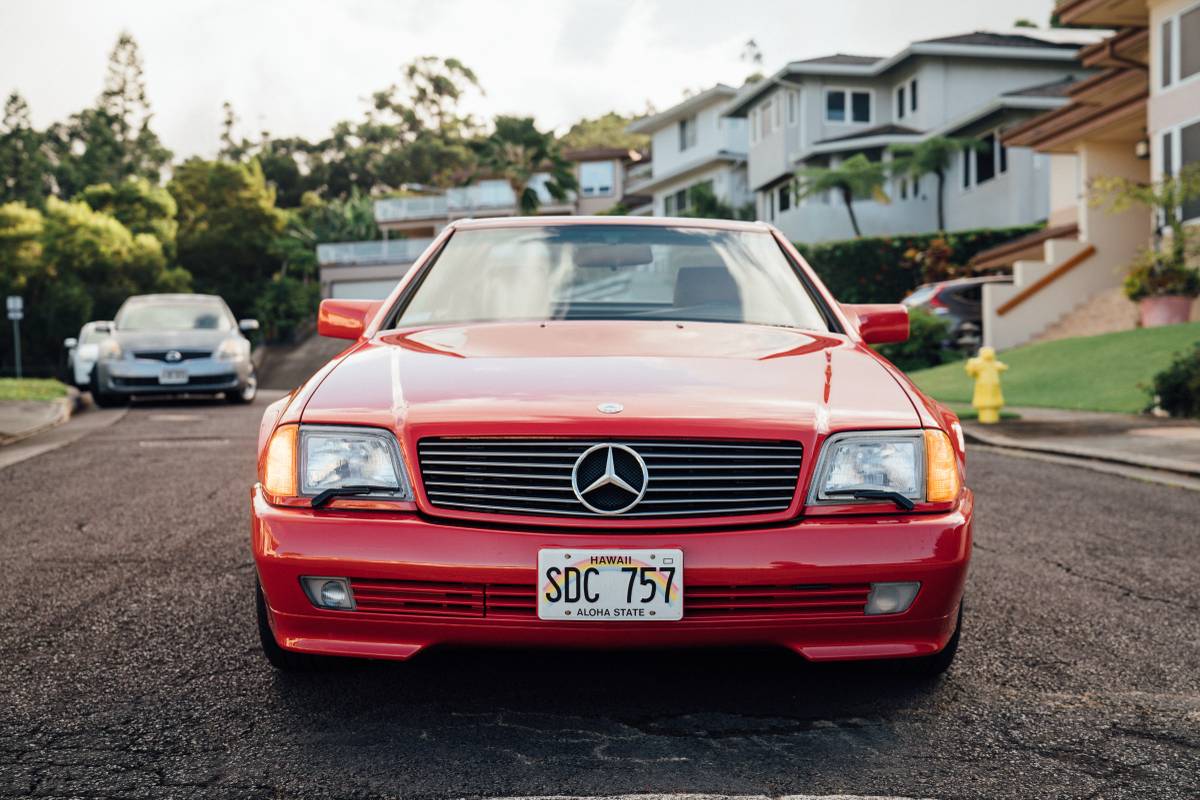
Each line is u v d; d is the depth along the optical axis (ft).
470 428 9.27
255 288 191.72
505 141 169.68
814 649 9.30
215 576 15.06
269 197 202.69
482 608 9.07
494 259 13.73
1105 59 70.03
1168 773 8.60
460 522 9.13
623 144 375.86
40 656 11.50
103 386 46.57
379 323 12.73
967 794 8.16
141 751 8.92
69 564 15.84
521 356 10.77
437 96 337.72
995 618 13.32
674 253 13.84
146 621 12.84
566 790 8.13
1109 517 20.58
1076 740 9.29
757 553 8.99
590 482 9.14
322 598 9.32
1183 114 61.41
